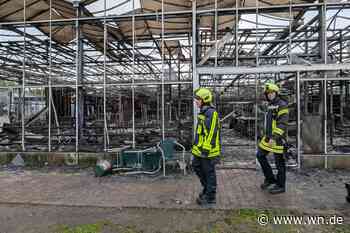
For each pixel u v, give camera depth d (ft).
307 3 23.22
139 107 39.17
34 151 23.62
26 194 15.58
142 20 25.39
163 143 19.85
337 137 28.84
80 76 24.61
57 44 32.35
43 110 34.12
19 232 11.11
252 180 17.88
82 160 22.76
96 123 37.88
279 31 27.86
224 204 13.65
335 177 18.29
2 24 24.35
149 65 43.47
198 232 10.93
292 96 27.84
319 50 22.17
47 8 25.13
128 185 17.12
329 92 27.30
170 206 13.51
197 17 23.11
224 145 29.09
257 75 24.50
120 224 11.71
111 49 33.22
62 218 12.42
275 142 14.65
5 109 32.14
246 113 38.29
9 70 42.98
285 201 13.98
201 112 13.66
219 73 21.75
